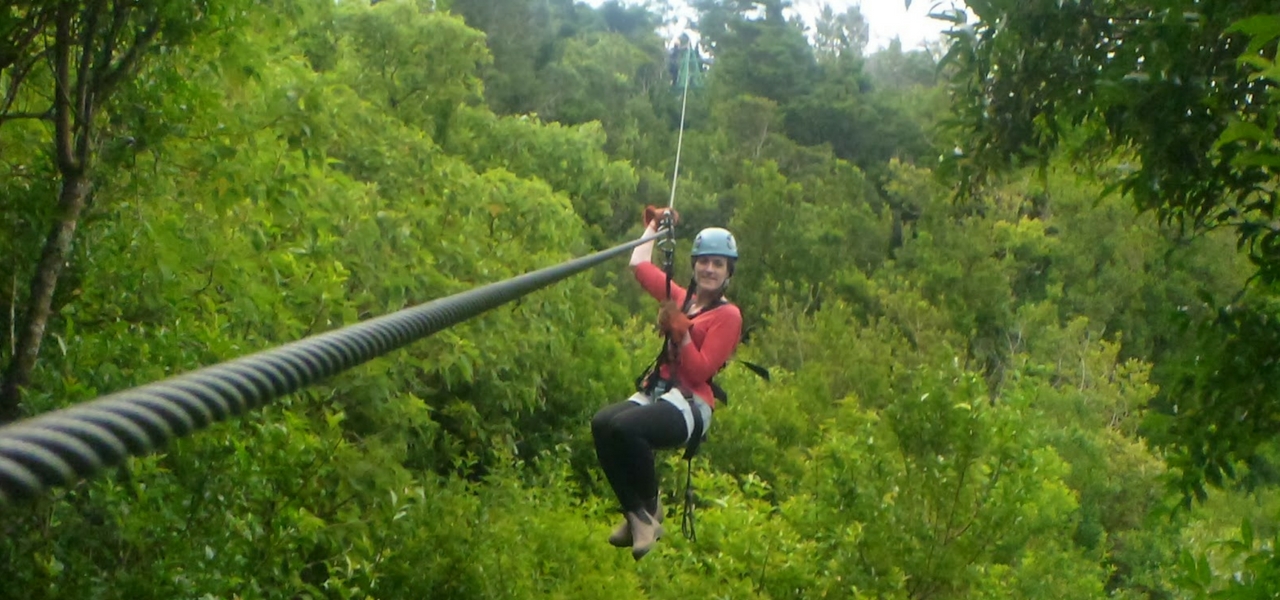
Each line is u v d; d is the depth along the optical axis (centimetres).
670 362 555
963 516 1018
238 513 675
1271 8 466
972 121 611
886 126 5356
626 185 2048
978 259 3366
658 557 1074
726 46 5925
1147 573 1978
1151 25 505
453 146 1852
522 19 4469
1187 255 614
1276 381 527
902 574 1005
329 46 1744
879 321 3133
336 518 810
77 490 582
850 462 1055
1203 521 1945
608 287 1841
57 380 538
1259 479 673
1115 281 3391
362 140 1295
